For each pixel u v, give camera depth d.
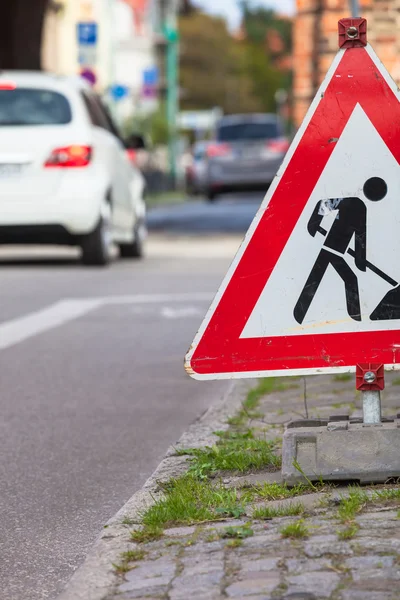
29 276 27.28
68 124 28.48
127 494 9.95
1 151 28.08
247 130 69.12
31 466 10.94
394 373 14.23
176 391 14.40
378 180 8.78
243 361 8.89
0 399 14.05
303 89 34.84
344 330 8.84
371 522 7.70
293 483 8.76
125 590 7.04
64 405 13.65
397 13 29.89
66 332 18.97
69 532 8.92
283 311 8.86
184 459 10.38
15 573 8.00
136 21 126.38
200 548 7.55
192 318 20.28
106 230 29.28
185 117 133.12
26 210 28.08
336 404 12.57
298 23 34.69
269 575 6.95
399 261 8.80
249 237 8.84
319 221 8.80
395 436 8.70
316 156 8.81
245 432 11.47
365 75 8.80
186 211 60.38
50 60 76.06
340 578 6.82
